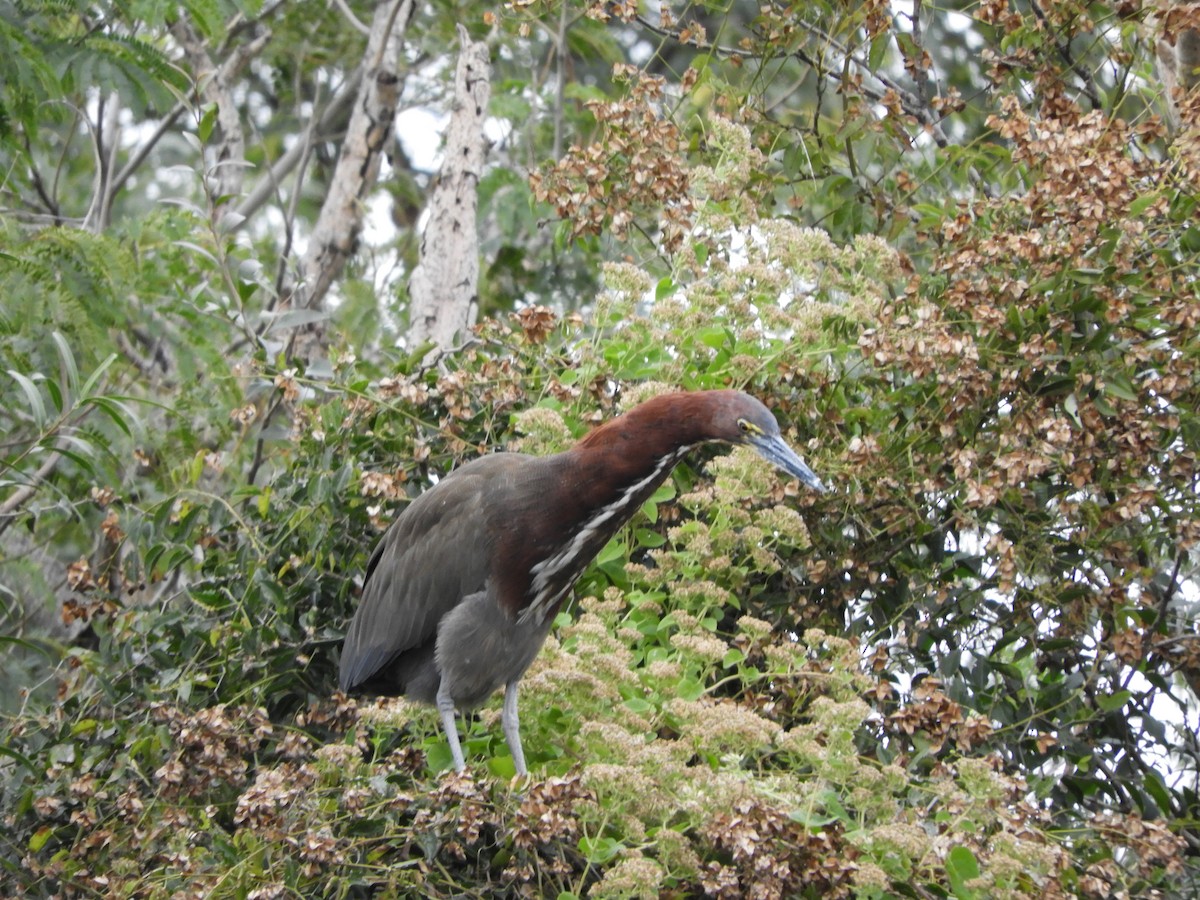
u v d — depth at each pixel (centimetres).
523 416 1066
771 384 1129
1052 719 1064
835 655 971
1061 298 1053
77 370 1227
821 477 1091
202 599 1102
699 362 1160
